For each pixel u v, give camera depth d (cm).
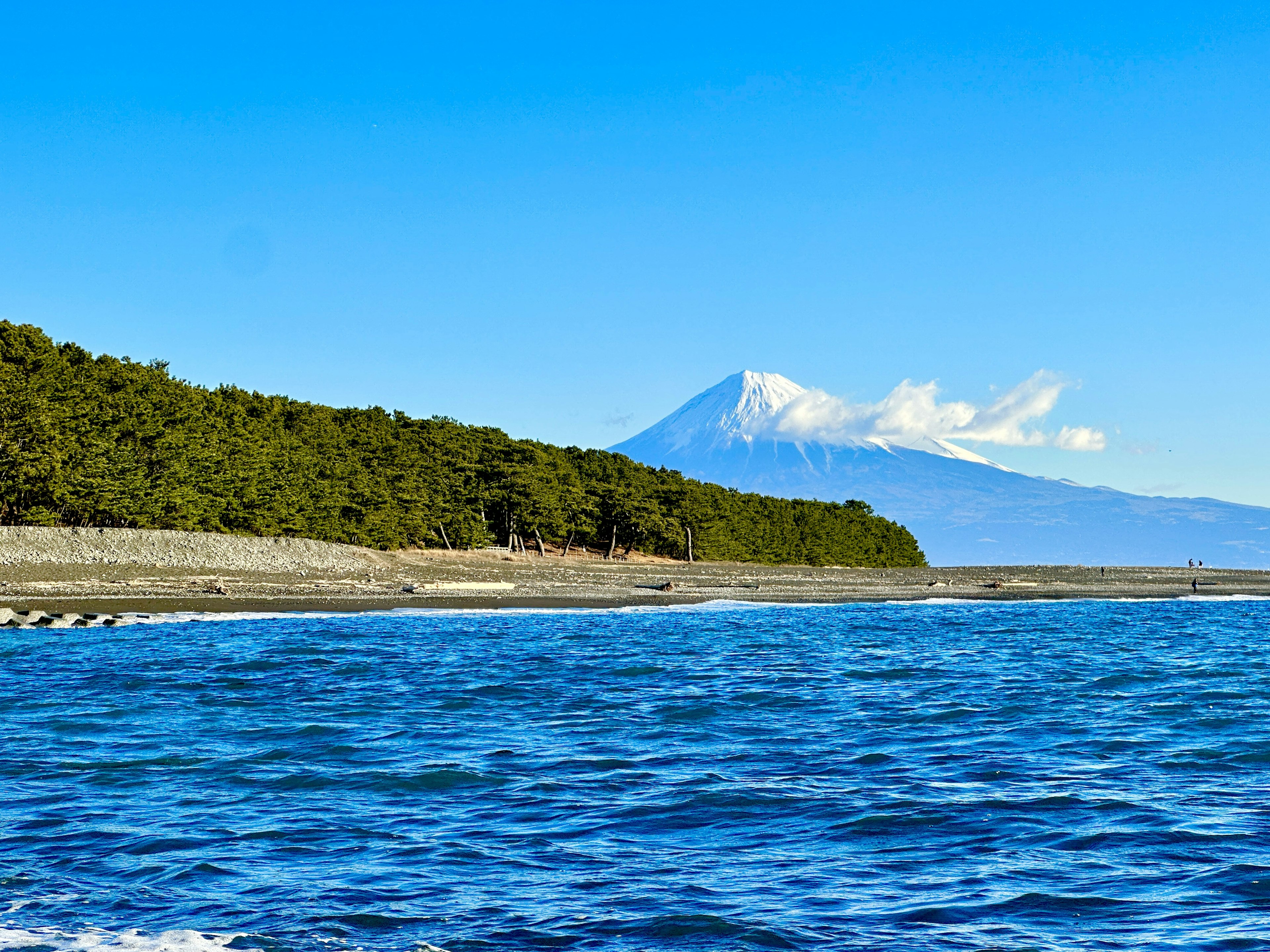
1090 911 1452
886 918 1426
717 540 17400
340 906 1466
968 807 2044
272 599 7600
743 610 8750
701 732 2905
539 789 2194
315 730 2880
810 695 3641
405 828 1886
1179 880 1591
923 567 17975
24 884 1545
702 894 1530
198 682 3856
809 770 2394
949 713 3259
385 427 15238
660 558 17088
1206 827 1892
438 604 8094
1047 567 17588
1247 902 1485
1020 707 3378
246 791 2162
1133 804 2061
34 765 2384
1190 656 5078
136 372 10869
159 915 1422
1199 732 2911
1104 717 3180
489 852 1742
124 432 10025
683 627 6738
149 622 6222
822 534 19638
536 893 1528
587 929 1386
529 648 5250
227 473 10525
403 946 1325
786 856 1727
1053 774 2355
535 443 17575
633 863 1686
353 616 6950
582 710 3284
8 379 9062
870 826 1909
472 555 12575
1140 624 7381
